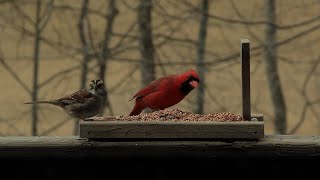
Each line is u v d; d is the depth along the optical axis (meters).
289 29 16.33
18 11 16.77
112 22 16.56
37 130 16.67
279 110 16.23
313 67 16.33
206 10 16.34
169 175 4.58
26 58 16.75
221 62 16.11
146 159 4.59
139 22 16.48
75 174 4.60
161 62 16.27
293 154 4.47
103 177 4.60
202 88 15.98
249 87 4.75
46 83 16.48
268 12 16.30
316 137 4.72
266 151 4.49
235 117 4.86
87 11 16.73
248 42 4.70
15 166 4.59
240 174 4.56
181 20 16.41
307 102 16.31
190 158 4.57
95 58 16.45
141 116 5.07
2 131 16.56
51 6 16.80
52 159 4.59
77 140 4.58
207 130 4.53
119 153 4.54
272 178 4.54
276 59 16.28
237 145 4.51
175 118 4.95
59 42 16.53
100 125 4.57
